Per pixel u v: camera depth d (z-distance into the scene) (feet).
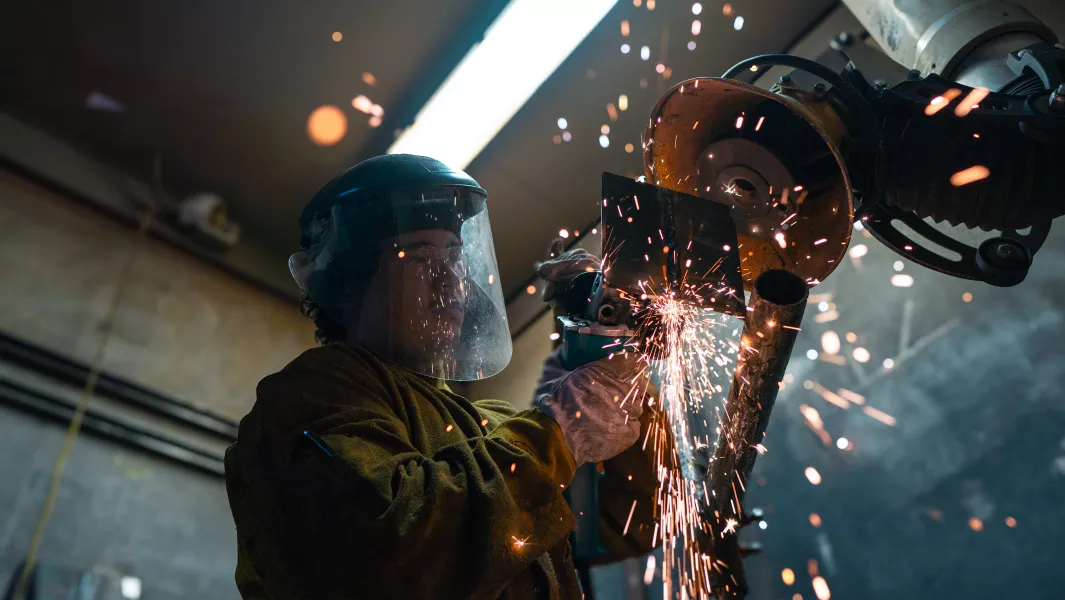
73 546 12.71
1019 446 8.73
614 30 14.23
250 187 17.43
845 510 9.82
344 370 5.03
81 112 16.16
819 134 5.98
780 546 10.16
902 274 10.64
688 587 6.19
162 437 14.71
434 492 4.27
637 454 6.03
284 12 14.58
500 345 6.07
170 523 13.99
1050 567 8.04
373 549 4.13
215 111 16.14
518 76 14.94
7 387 13.35
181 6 14.55
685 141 6.68
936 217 7.13
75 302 15.12
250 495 4.62
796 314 4.48
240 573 5.11
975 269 7.15
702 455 6.93
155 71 15.52
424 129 15.93
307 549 4.28
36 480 12.91
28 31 14.94
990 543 8.55
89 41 15.08
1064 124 6.59
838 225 6.06
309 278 5.91
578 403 4.85
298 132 16.42
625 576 11.63
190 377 15.78
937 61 8.80
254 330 17.35
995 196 6.86
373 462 4.47
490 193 16.60
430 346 5.62
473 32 14.70
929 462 9.36
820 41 13.39
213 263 17.37
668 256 5.16
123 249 16.28
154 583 13.23
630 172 15.61
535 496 4.42
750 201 6.34
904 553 9.12
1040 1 10.29
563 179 16.22
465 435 5.30
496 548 4.16
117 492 13.66
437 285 5.71
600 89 14.98
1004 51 8.33
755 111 6.41
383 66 15.34
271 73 15.49
